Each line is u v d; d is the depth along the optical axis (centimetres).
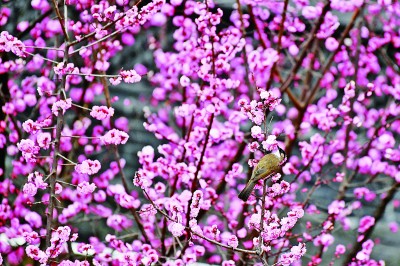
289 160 1104
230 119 931
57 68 665
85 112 1119
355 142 1162
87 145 1135
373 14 1206
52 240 641
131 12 711
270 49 994
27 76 1193
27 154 668
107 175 1113
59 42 1127
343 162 1055
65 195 1067
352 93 1013
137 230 1116
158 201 865
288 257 619
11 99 1060
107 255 902
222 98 889
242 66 1167
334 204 986
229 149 1086
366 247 980
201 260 1073
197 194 647
